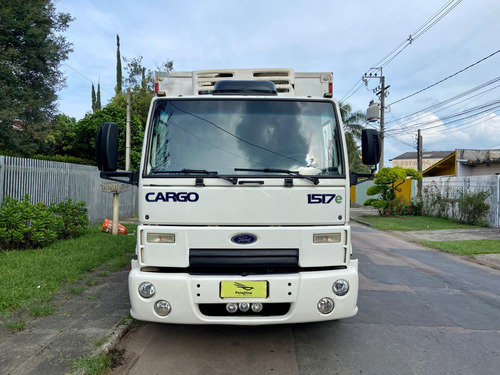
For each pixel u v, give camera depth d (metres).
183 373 3.45
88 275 6.18
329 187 3.63
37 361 3.38
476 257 9.42
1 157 8.58
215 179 3.54
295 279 3.44
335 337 4.30
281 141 3.76
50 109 16.33
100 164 3.63
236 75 4.63
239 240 3.52
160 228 3.51
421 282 6.87
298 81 4.68
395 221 17.81
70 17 16.38
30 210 7.45
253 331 4.43
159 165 3.63
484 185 16.06
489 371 3.55
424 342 4.19
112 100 27.23
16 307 4.59
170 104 3.82
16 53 13.84
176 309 3.41
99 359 3.42
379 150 4.12
